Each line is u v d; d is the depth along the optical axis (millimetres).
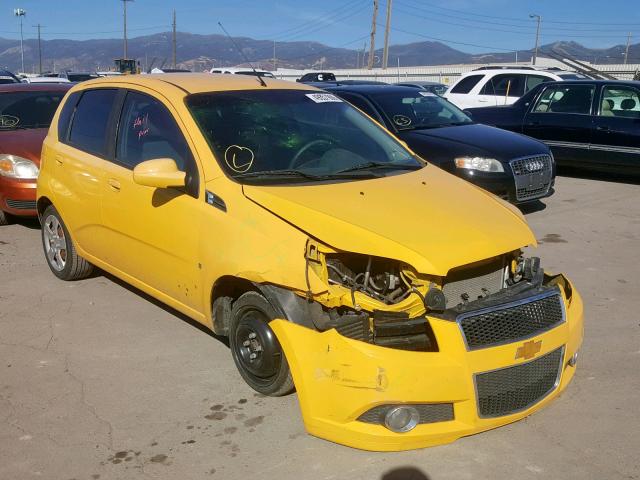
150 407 3834
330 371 3168
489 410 3242
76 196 5289
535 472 3211
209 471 3234
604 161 10750
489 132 8781
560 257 6781
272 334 3660
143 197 4480
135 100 4867
